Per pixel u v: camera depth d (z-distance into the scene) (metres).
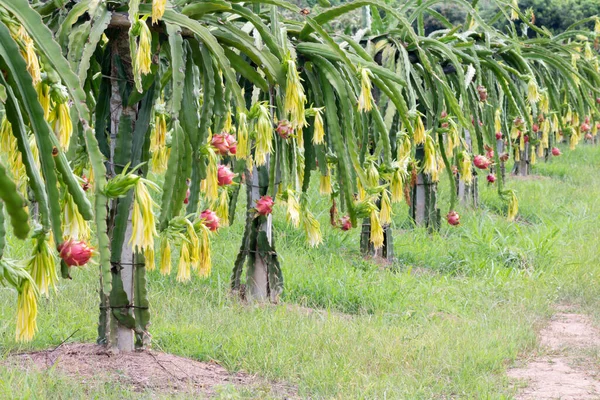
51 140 2.89
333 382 5.48
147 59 4.22
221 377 5.57
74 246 3.14
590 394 5.61
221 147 4.82
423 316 7.75
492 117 9.24
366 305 8.12
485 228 11.62
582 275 9.59
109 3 4.77
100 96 5.32
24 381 4.80
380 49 8.42
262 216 7.67
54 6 4.88
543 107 9.73
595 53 13.53
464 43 8.66
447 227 11.82
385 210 5.81
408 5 9.27
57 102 3.30
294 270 8.96
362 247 10.16
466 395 5.44
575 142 11.35
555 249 10.88
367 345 6.36
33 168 2.83
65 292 7.38
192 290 7.96
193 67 5.07
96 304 7.21
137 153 5.25
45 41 2.95
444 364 6.05
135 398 4.86
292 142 6.01
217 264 8.99
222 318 6.94
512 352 6.55
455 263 10.21
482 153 9.17
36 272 2.94
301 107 5.04
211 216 4.51
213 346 6.16
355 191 6.27
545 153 19.58
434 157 7.02
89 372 5.30
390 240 10.02
